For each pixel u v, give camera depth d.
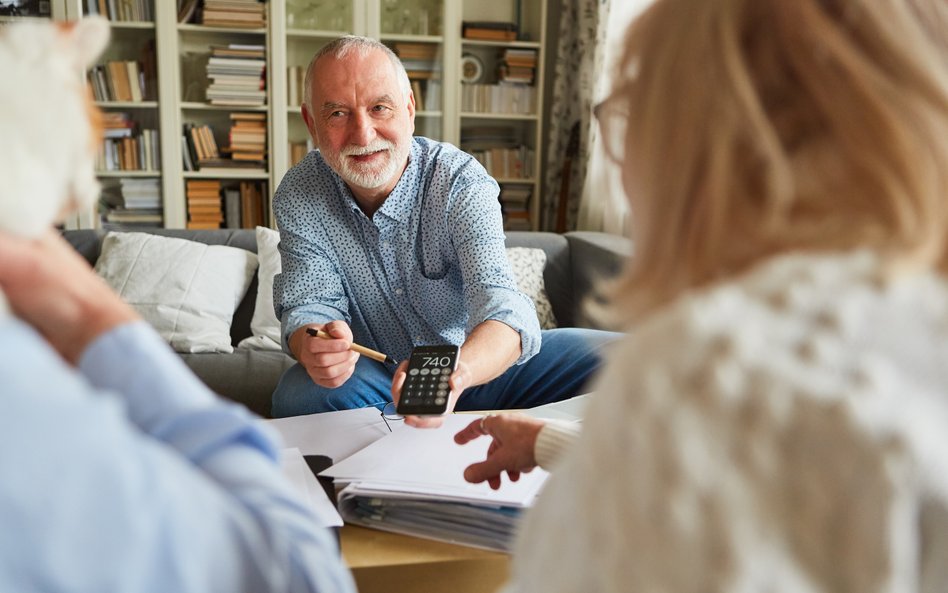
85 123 0.47
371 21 4.09
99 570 0.37
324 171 1.97
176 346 2.70
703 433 0.39
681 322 0.42
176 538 0.40
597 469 0.42
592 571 0.41
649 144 0.47
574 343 2.04
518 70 4.29
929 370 0.39
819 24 0.43
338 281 1.95
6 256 0.50
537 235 3.20
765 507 0.38
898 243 0.41
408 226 1.92
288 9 4.00
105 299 0.53
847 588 0.37
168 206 3.98
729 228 0.44
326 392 1.78
